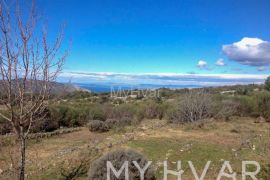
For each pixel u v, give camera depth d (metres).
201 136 16.34
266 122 25.88
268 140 14.77
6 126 14.16
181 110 24.86
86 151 12.27
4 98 6.05
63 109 24.31
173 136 16.12
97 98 45.00
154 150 12.27
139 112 30.38
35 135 17.33
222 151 12.02
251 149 12.48
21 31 5.97
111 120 24.03
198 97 25.58
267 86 44.50
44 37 7.45
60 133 20.03
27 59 6.05
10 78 5.93
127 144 13.54
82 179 9.06
